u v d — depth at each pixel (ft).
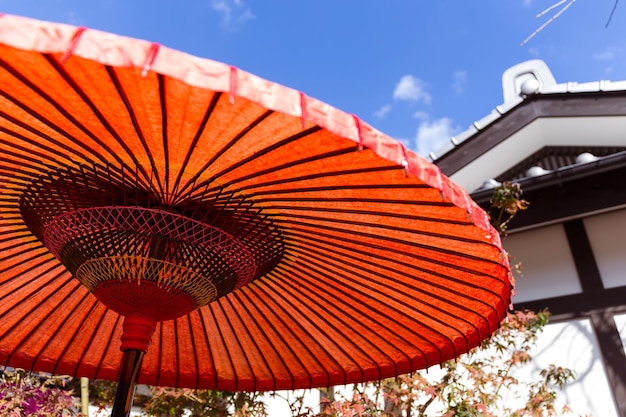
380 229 6.07
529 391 17.46
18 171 5.62
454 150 22.77
